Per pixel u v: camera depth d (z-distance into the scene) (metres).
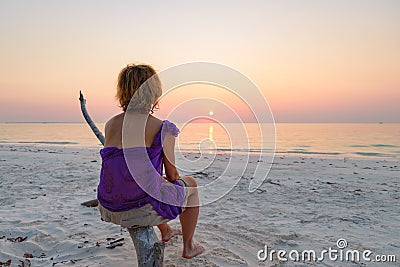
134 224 1.98
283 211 3.83
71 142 24.11
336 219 3.49
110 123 2.05
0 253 2.58
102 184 2.03
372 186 5.48
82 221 3.41
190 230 2.43
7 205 4.11
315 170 7.61
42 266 2.38
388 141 22.45
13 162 8.87
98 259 2.48
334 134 33.06
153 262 1.98
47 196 4.61
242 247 2.72
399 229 3.16
